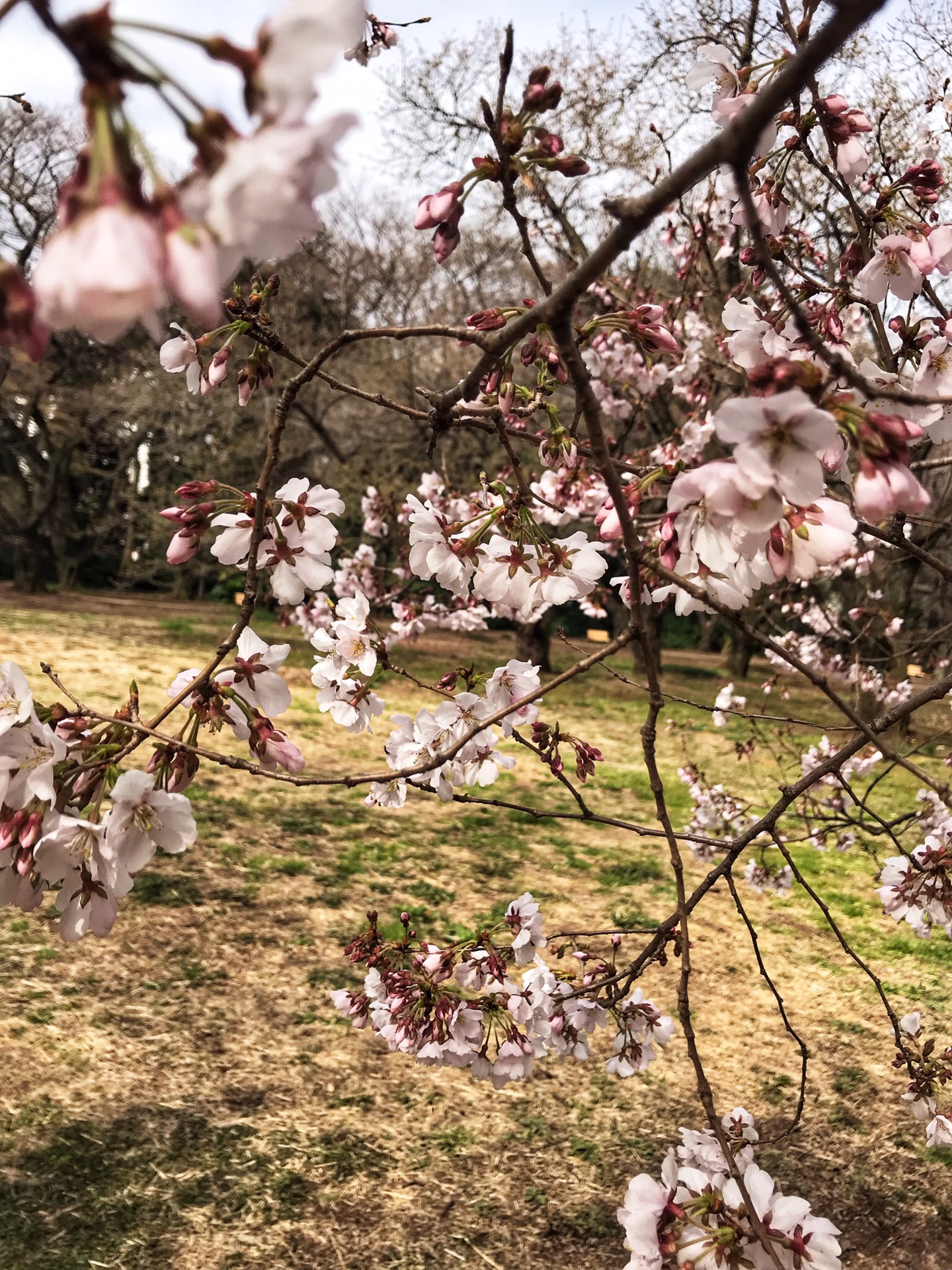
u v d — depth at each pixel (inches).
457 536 66.7
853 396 33.9
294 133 16.2
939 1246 126.4
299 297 616.7
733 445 29.9
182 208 16.4
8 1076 138.3
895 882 98.4
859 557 214.5
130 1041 151.5
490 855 259.8
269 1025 161.6
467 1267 115.2
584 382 34.2
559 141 40.8
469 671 82.7
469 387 46.5
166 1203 118.5
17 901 36.8
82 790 37.5
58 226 17.0
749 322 50.6
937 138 98.4
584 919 221.9
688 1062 167.6
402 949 93.9
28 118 473.1
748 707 502.0
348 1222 120.0
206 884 213.9
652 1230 53.0
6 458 946.7
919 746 100.0
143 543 1092.5
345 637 81.7
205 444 698.8
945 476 162.2
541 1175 133.6
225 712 46.3
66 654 488.1
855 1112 156.1
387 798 80.6
